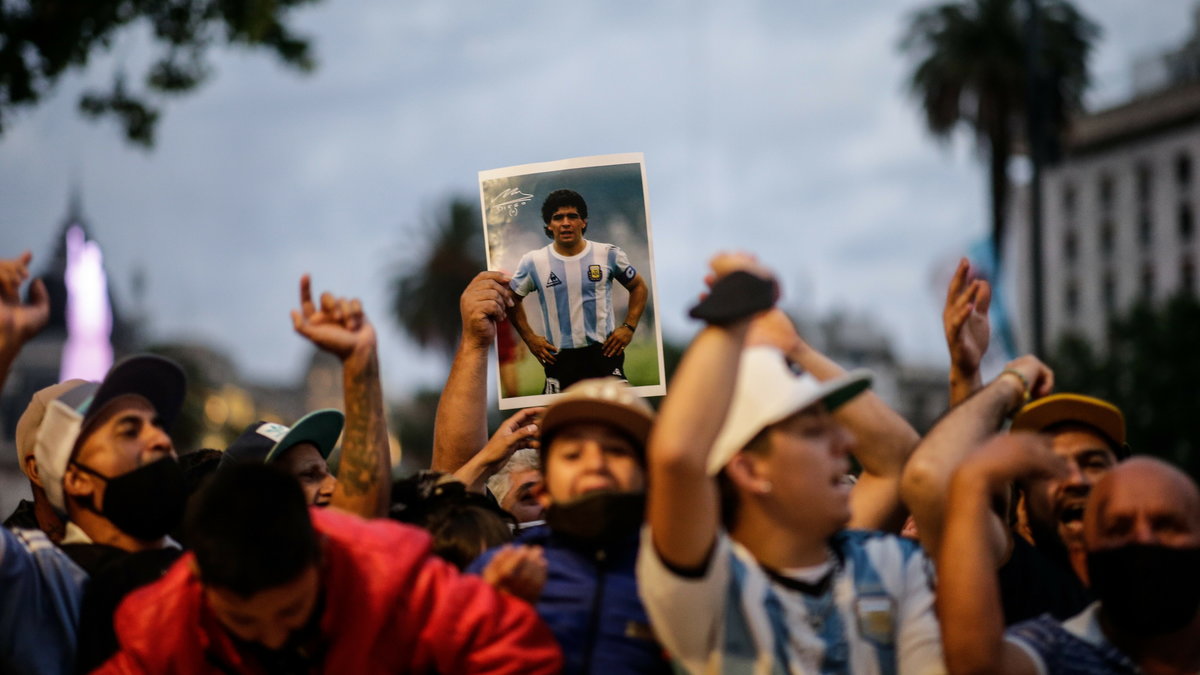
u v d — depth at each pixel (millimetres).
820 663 2551
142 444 3055
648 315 3811
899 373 89750
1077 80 40344
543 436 2818
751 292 2402
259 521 2410
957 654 2441
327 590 2551
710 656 2516
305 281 2865
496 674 2537
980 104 39750
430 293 58188
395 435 60656
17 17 8594
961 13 40000
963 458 2732
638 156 3891
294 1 9547
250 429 3914
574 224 3859
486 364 3852
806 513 2553
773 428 2562
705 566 2428
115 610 2879
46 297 2707
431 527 3170
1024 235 77312
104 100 9328
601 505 2682
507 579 2633
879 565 2703
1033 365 2975
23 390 27359
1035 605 3324
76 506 3094
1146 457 2689
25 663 2795
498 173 3918
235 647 2604
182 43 9320
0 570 2746
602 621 2686
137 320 48000
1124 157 72750
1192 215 69500
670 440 2342
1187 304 44344
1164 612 2529
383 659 2570
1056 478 2551
